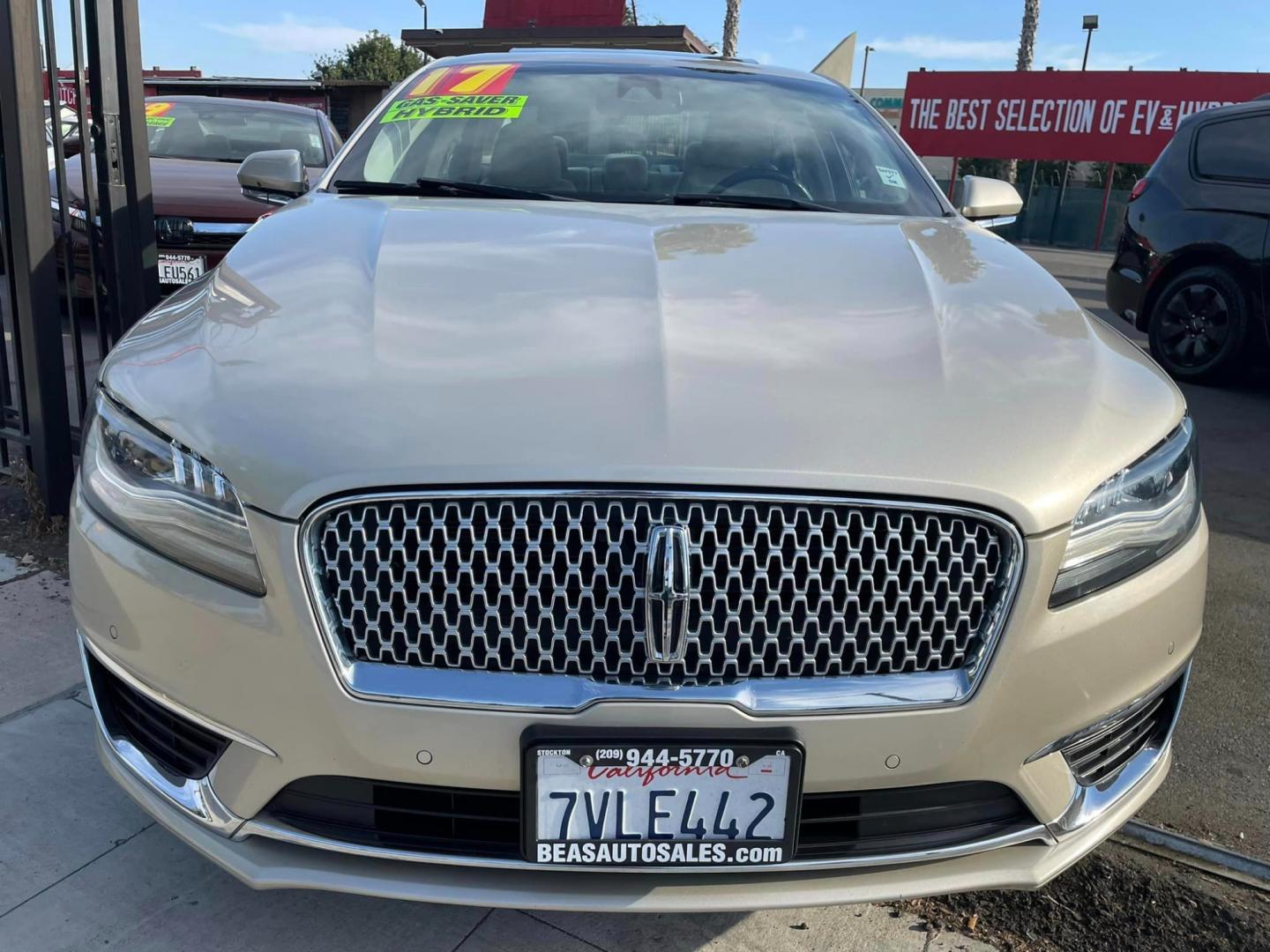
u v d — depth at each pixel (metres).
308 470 1.46
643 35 12.77
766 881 1.56
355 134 3.01
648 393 1.55
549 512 1.44
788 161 2.88
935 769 1.52
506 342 1.69
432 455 1.45
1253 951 1.92
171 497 1.57
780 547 1.45
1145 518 1.65
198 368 1.70
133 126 3.51
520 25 18.45
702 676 1.46
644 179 2.78
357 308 1.80
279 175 3.02
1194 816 2.30
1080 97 24.72
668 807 1.49
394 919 1.94
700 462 1.44
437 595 1.46
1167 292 6.70
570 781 1.47
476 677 1.46
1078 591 1.56
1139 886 2.07
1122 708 1.65
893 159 3.00
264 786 1.55
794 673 1.48
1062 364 1.77
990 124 25.84
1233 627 3.20
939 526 1.48
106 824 2.15
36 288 3.33
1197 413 5.90
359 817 1.56
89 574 1.70
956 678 1.50
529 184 2.75
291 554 1.46
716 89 3.19
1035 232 26.16
